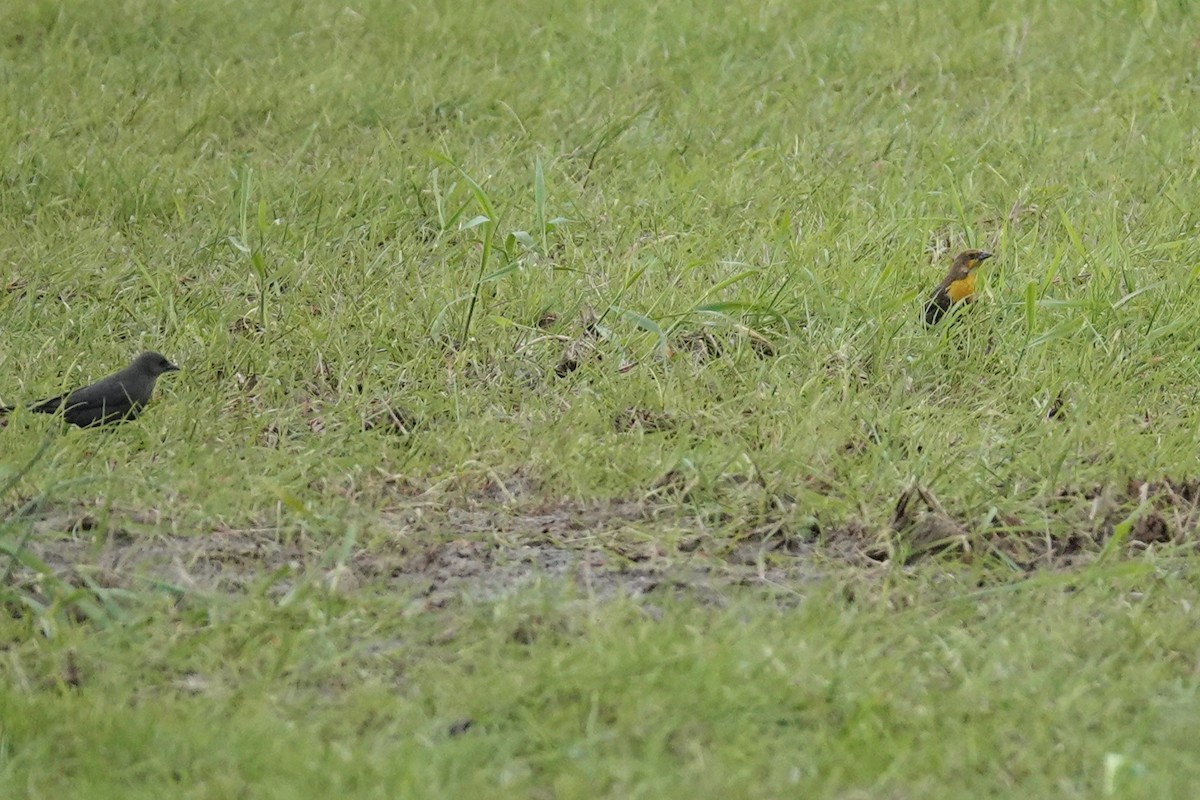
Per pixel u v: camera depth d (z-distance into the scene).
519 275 13.84
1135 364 12.48
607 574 9.58
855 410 11.55
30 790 7.37
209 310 13.41
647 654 8.17
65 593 9.00
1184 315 13.02
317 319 13.29
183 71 19.22
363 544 9.87
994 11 21.06
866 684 8.07
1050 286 13.62
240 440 11.39
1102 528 10.02
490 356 12.73
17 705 7.92
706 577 9.52
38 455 9.98
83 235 14.85
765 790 7.24
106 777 7.48
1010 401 12.10
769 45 20.28
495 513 10.39
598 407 11.77
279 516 10.05
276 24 20.78
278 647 8.53
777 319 13.12
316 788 7.26
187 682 8.36
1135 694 8.02
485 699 7.96
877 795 7.26
